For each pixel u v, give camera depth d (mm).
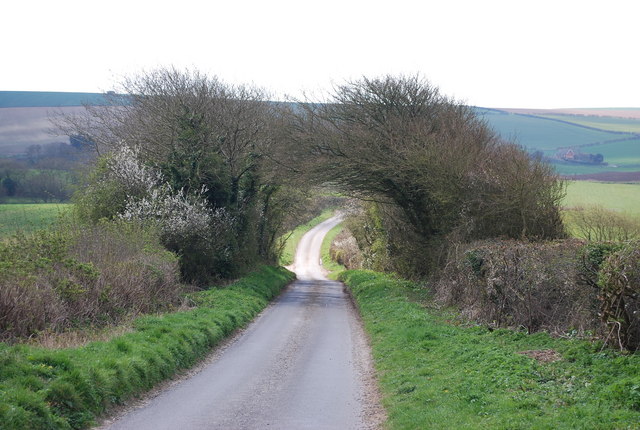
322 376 14148
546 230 24922
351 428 9953
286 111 35406
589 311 13094
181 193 32188
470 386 10711
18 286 14188
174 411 10789
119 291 18734
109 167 33031
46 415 8852
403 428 9383
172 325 16828
